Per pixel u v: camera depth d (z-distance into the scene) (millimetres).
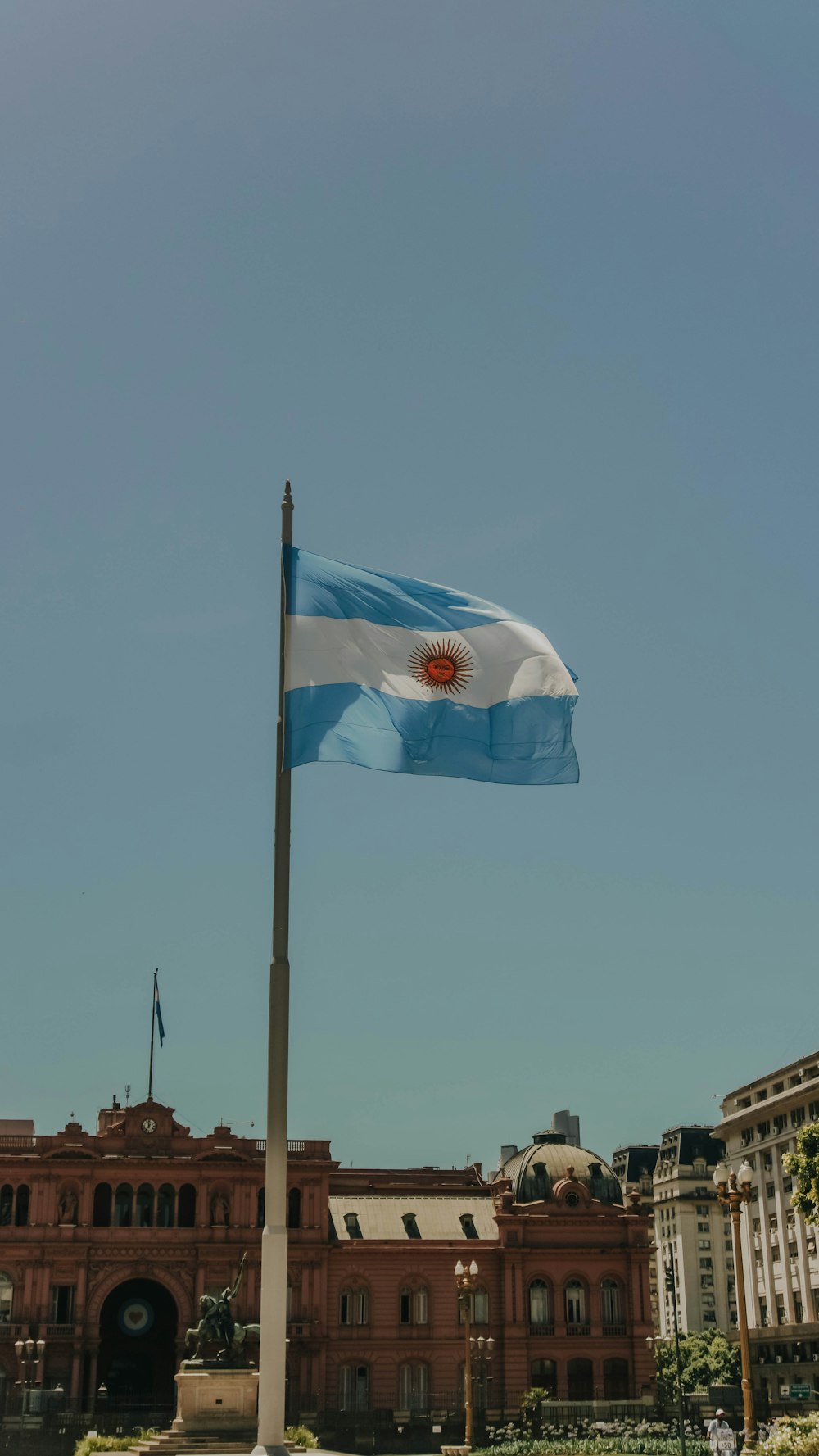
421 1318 123250
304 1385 117688
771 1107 140500
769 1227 140875
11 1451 80562
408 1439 109000
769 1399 133125
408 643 36500
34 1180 119875
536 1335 123625
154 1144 123375
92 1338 115688
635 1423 107812
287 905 33844
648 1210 130625
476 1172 151000
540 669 36906
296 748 34719
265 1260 31500
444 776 35594
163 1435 58719
